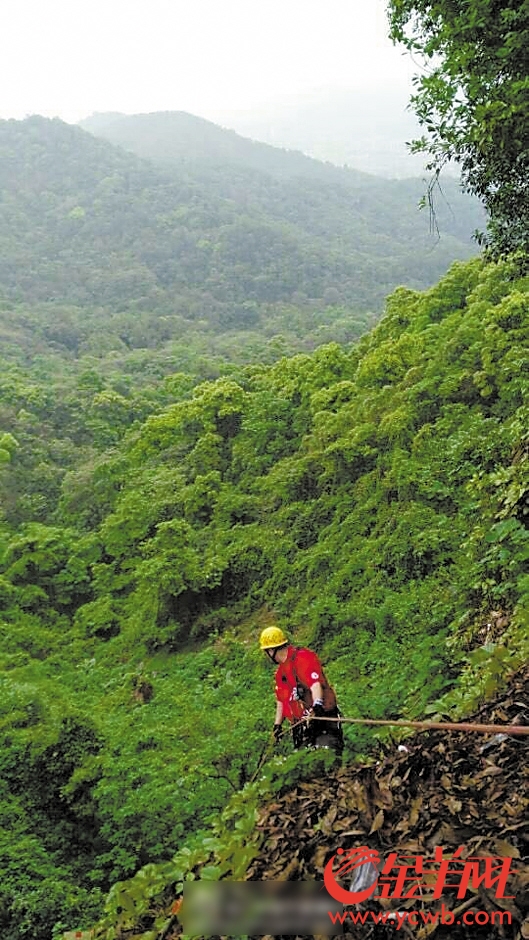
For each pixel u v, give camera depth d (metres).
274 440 24.80
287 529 20.22
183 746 10.70
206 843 4.60
